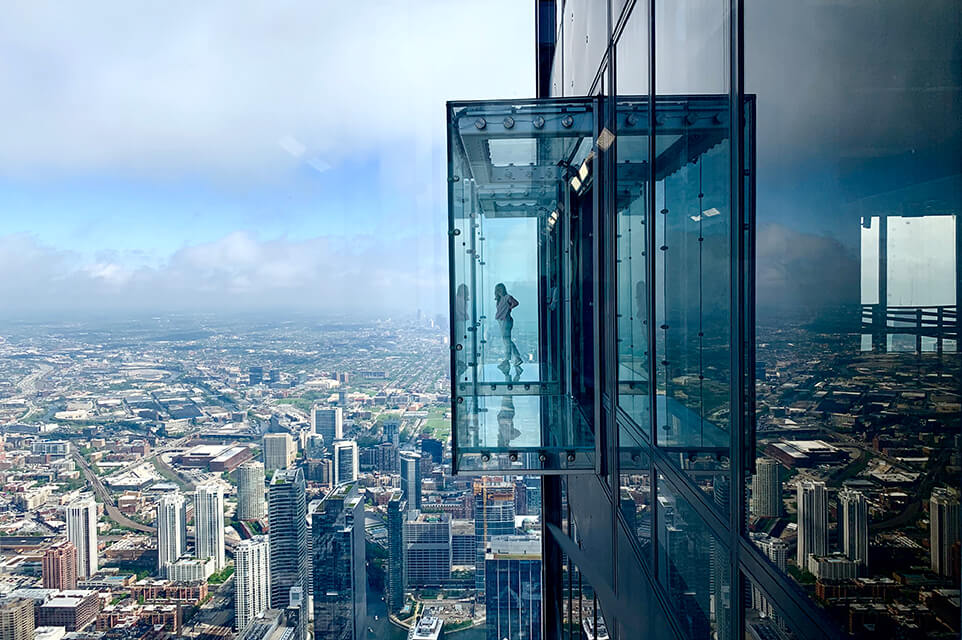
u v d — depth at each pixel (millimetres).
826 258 1563
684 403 3100
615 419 5191
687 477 3068
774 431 1931
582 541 7074
